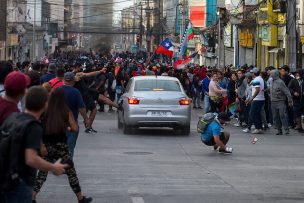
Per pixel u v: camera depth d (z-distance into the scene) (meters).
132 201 10.34
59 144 9.73
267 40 42.03
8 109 7.03
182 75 35.75
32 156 6.25
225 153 16.19
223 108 24.59
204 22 69.06
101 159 14.98
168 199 10.53
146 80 20.97
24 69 19.58
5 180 6.25
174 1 103.62
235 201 10.46
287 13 25.88
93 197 10.63
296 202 10.48
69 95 12.05
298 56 33.72
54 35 116.31
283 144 18.39
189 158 15.38
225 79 27.34
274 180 12.52
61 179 12.35
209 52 62.16
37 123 6.35
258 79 21.34
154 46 108.75
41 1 103.50
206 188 11.56
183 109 20.25
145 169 13.59
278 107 20.89
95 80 26.41
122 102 21.31
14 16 78.56
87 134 20.39
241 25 47.72
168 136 20.27
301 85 21.72
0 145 6.29
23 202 6.39
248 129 21.83
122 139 19.19
